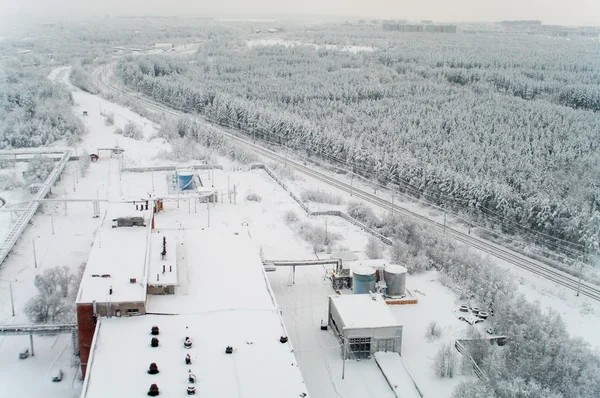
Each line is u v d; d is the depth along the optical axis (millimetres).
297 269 95562
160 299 71188
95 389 54531
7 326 68812
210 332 64375
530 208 110250
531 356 67375
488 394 60250
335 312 76375
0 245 97750
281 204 125438
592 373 63438
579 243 103000
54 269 84438
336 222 116062
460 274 91562
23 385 64375
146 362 58750
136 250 80500
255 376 57062
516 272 96812
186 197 118062
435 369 68250
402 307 84062
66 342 73000
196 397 53781
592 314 83812
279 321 67062
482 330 77688
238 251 85938
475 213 119438
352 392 65125
